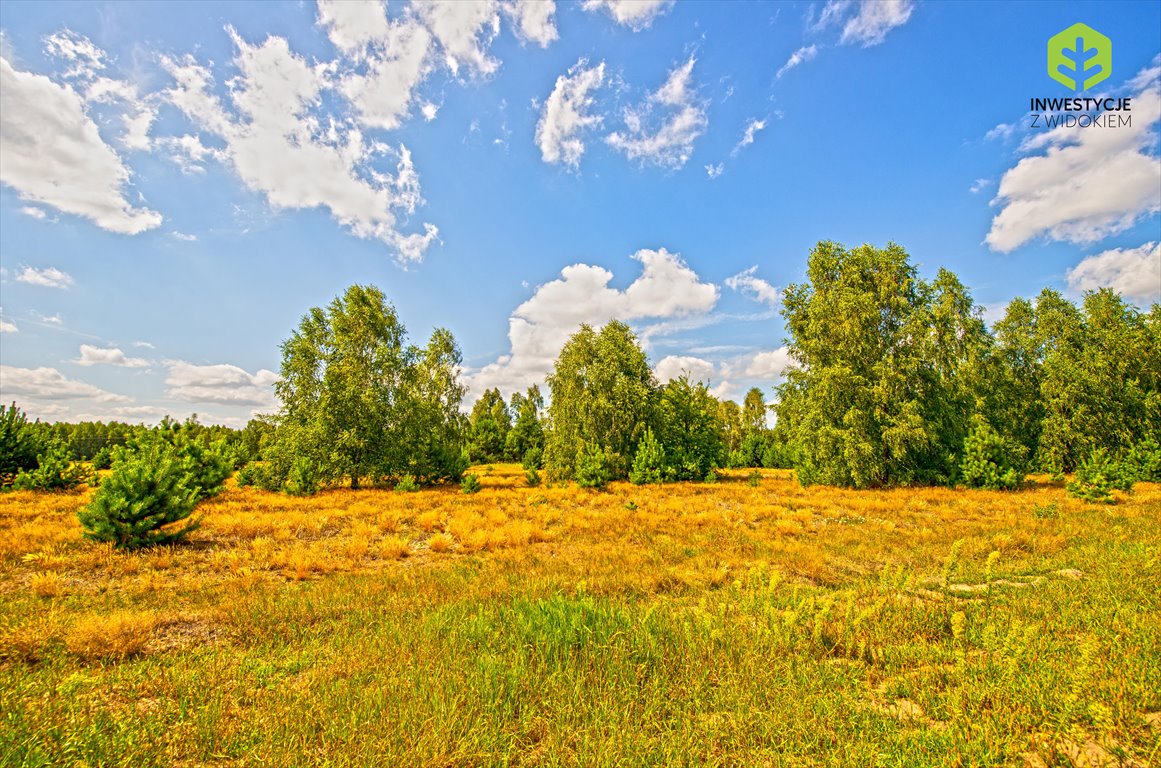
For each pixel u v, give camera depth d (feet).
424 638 18.76
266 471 86.69
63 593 25.29
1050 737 11.62
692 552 37.06
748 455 177.99
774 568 30.83
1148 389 106.42
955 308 111.96
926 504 66.28
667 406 120.37
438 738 11.66
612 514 57.52
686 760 11.19
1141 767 10.80
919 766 10.67
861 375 91.35
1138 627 18.10
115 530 35.19
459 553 39.52
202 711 13.07
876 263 98.37
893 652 17.20
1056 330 115.34
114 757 11.03
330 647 18.53
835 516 58.03
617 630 18.76
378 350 100.89
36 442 73.46
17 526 41.68
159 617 21.59
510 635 18.90
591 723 12.71
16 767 10.54
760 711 13.04
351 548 37.81
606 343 119.14
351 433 91.50
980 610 21.45
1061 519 48.49
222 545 39.19
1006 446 90.07
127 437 69.77
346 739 11.64
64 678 15.14
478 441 201.57
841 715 13.12
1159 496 66.54
